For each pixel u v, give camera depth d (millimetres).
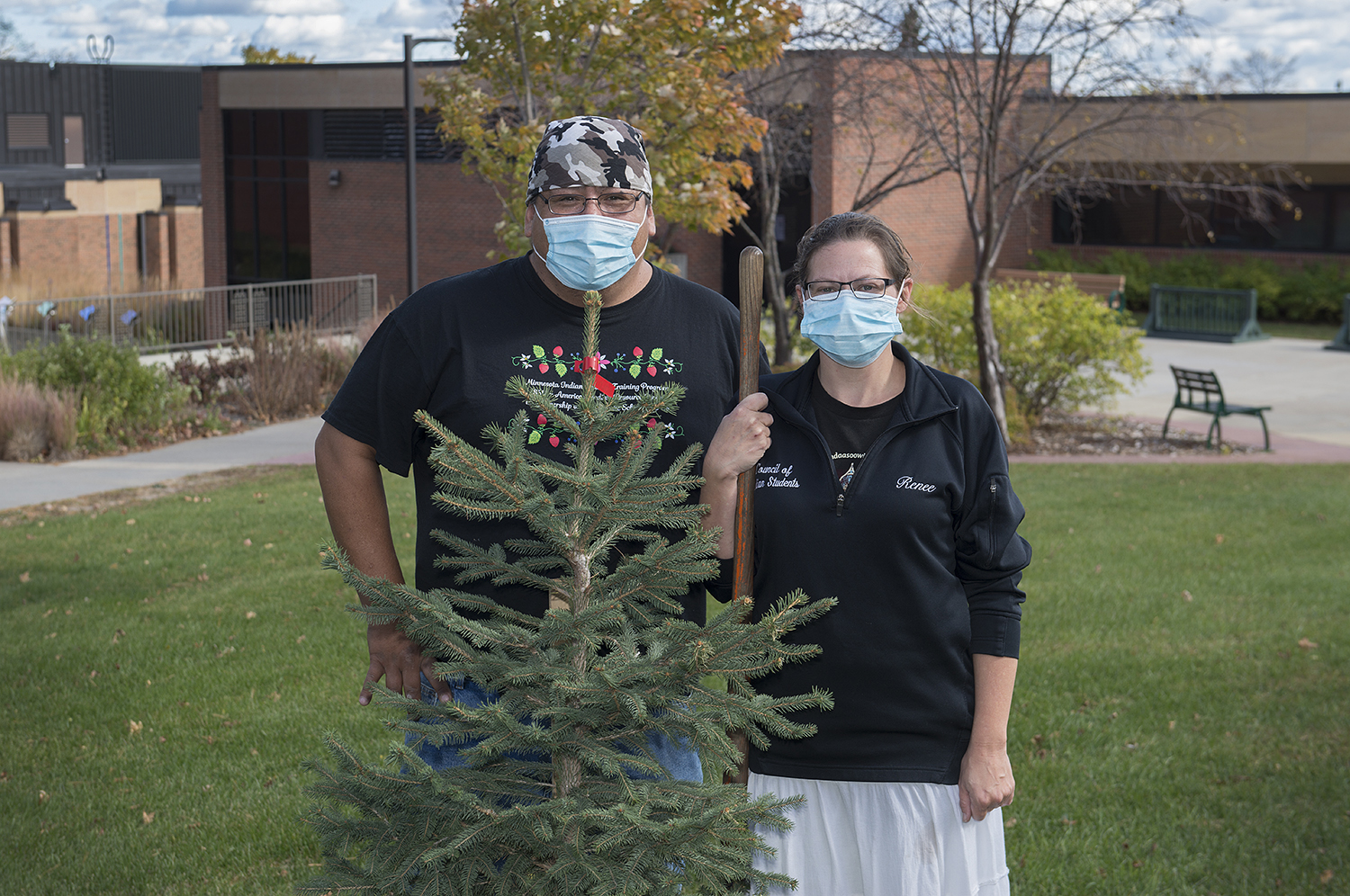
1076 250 31109
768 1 10273
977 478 2711
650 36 10156
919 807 2695
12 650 6660
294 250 29719
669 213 10797
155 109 61969
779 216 26891
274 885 4219
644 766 2381
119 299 22047
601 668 2295
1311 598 7633
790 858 2738
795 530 2680
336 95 27906
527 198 2719
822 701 2447
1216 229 29609
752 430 2637
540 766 2533
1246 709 5785
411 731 2381
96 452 12953
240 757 5254
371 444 2939
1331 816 4695
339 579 8031
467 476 2318
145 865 4355
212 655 6605
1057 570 8289
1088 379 15094
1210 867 4312
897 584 2658
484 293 2891
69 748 5379
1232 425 15516
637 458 2422
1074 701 5879
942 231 27781
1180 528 9609
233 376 15773
